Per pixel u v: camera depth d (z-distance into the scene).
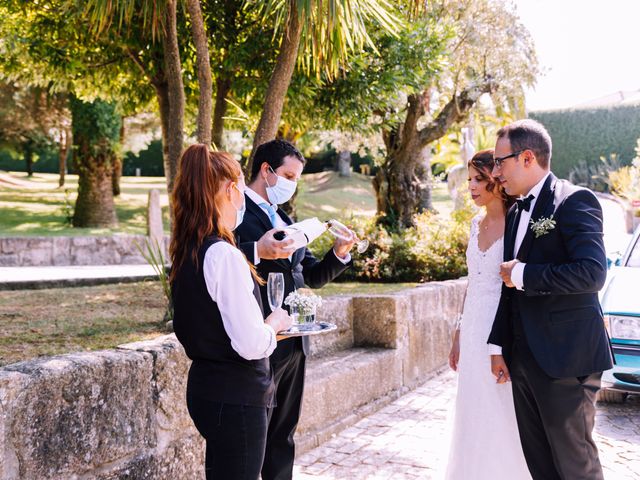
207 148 2.22
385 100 7.91
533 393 2.58
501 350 2.77
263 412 2.21
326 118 7.68
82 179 18.23
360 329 5.68
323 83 7.26
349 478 3.69
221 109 7.14
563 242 2.51
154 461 2.89
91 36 6.66
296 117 7.76
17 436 2.28
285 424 2.98
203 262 2.10
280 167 2.97
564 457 2.53
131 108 8.37
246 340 2.06
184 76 7.27
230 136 18.59
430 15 9.79
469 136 15.34
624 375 4.76
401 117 10.66
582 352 2.49
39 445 2.36
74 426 2.50
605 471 3.85
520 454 2.88
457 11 10.50
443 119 11.05
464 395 3.00
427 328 6.23
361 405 4.96
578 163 26.64
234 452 2.14
